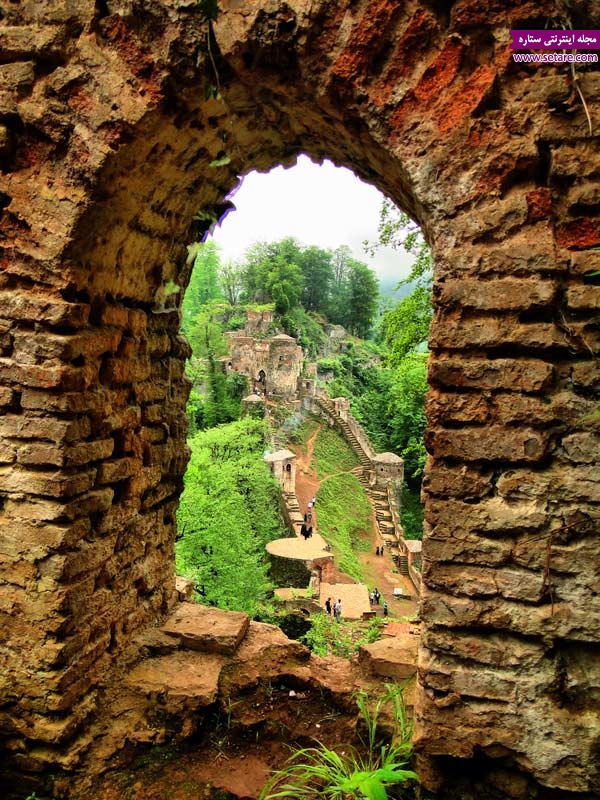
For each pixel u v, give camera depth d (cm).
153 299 338
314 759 262
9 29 246
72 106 245
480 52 220
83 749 272
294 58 232
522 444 220
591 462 215
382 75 224
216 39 229
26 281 261
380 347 5272
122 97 241
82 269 263
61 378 254
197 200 328
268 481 1755
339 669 341
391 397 4025
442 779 236
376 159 261
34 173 254
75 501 267
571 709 221
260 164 334
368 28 219
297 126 282
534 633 221
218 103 260
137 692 301
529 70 215
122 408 309
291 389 3306
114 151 245
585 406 216
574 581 217
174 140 267
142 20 234
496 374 221
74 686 273
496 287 219
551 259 215
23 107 246
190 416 2383
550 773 221
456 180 221
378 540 2281
